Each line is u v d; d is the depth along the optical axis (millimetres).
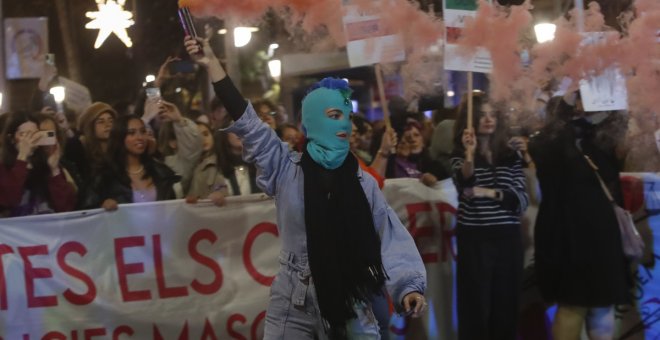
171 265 6066
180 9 4348
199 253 6113
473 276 5961
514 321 6004
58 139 6293
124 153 6117
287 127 7133
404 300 4098
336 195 4191
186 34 4320
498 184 5965
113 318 5977
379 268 4156
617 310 6516
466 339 6016
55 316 5906
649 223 6539
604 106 5945
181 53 11523
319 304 4113
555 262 5980
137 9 11648
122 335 5988
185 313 6082
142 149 6141
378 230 4301
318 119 4230
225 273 6145
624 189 6539
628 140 6324
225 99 4254
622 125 6145
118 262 6000
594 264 5855
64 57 12594
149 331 6023
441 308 6496
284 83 11641
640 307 6508
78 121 6633
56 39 12609
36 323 5879
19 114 5867
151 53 11883
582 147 6066
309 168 4246
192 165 6492
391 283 4168
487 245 5938
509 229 5965
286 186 4266
